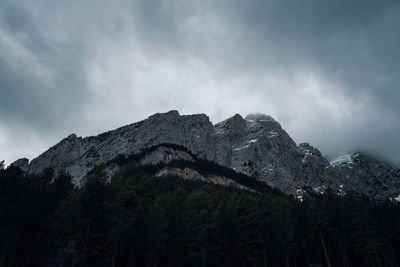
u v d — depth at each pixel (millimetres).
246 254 61781
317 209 67688
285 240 61188
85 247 46594
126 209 51125
